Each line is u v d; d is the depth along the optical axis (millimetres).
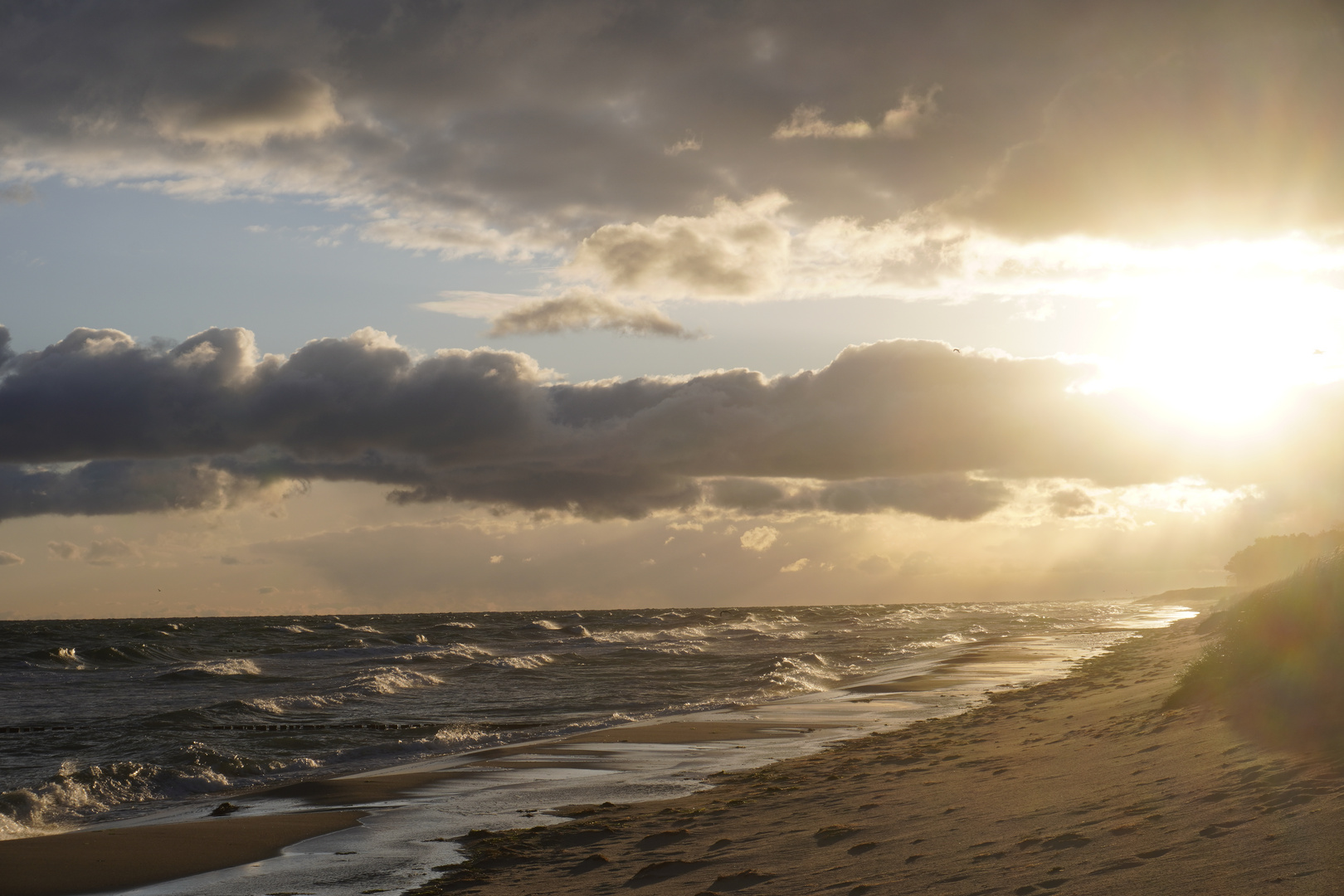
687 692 32000
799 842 8898
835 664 42969
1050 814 8188
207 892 9578
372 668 44938
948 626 82500
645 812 12000
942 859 7254
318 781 16375
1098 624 75375
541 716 26234
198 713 26125
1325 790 6703
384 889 9234
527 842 10656
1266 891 4926
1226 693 13172
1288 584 18891
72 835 12203
